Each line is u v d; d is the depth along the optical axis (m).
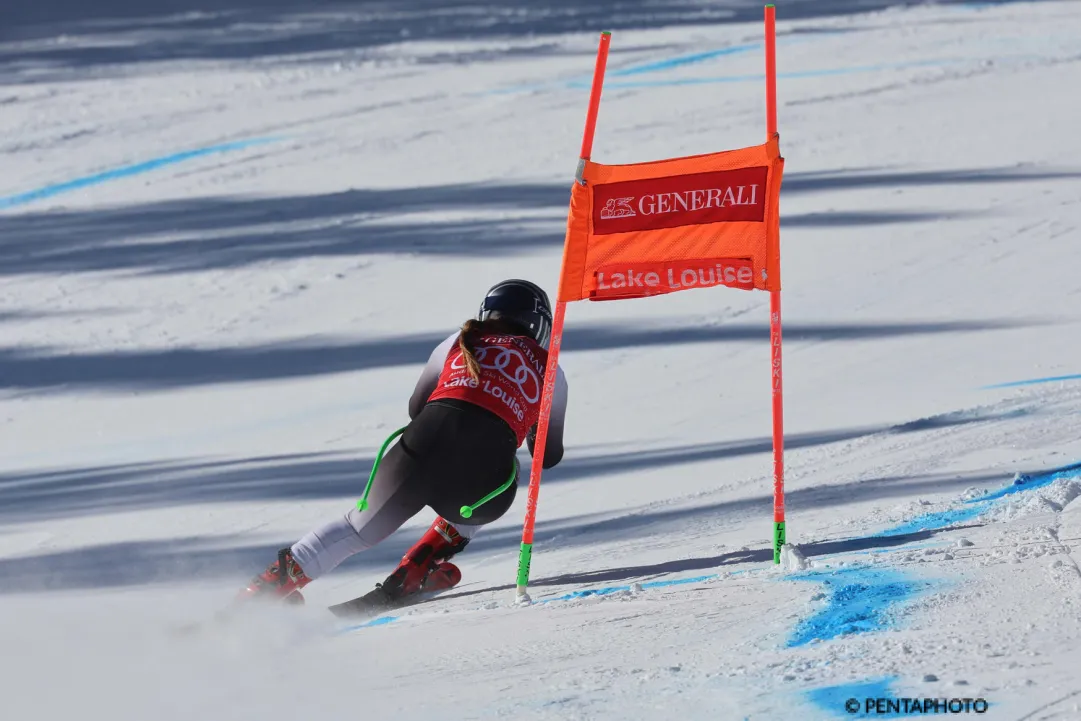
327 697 9.87
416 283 38.09
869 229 40.31
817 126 56.72
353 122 61.50
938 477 17.70
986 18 80.00
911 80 64.38
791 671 9.09
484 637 11.75
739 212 14.37
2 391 30.78
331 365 31.34
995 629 9.59
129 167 55.00
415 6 94.06
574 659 10.39
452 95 66.38
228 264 41.09
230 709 9.73
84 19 91.69
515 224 44.06
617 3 93.25
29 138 59.94
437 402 15.16
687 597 12.51
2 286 40.06
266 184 51.78
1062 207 40.72
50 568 18.70
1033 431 19.70
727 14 87.00
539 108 62.94
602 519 18.83
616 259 14.62
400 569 15.66
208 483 23.31
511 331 15.84
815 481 18.92
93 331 35.31
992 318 30.27
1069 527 13.31
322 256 41.41
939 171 47.31
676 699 8.74
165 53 79.00
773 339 14.33
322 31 85.12
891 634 9.88
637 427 24.86
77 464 25.28
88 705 10.08
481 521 15.26
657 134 56.84
